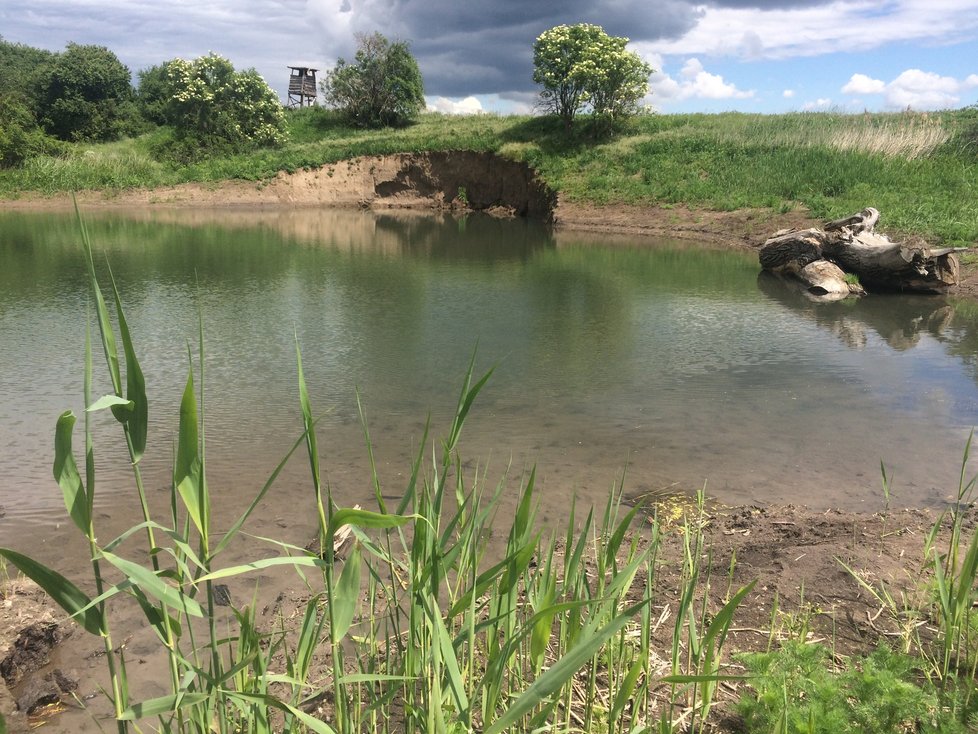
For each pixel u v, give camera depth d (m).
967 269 14.57
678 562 3.72
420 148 36.38
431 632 2.02
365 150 36.72
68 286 13.23
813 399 7.18
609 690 2.38
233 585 3.62
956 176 20.50
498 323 10.80
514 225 28.11
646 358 8.81
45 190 31.84
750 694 2.56
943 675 2.56
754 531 4.12
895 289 14.12
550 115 37.12
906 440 6.02
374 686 2.34
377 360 8.57
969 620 2.62
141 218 27.44
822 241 14.84
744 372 8.20
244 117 39.22
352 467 5.29
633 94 33.06
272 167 35.44
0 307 11.30
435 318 11.11
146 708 1.58
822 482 5.12
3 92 41.97
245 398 7.00
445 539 2.19
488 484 5.02
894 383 7.77
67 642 3.20
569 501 4.75
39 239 20.39
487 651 2.55
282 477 5.08
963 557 3.61
